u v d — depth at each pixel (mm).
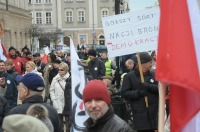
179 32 3586
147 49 7500
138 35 7496
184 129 3793
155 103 7613
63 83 10258
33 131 2736
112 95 9648
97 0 86812
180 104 3670
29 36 66750
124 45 7598
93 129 4422
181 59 3520
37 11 87562
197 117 3820
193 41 3588
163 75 3566
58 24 87312
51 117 5574
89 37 87312
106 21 7637
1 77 9852
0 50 14172
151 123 7594
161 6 3736
